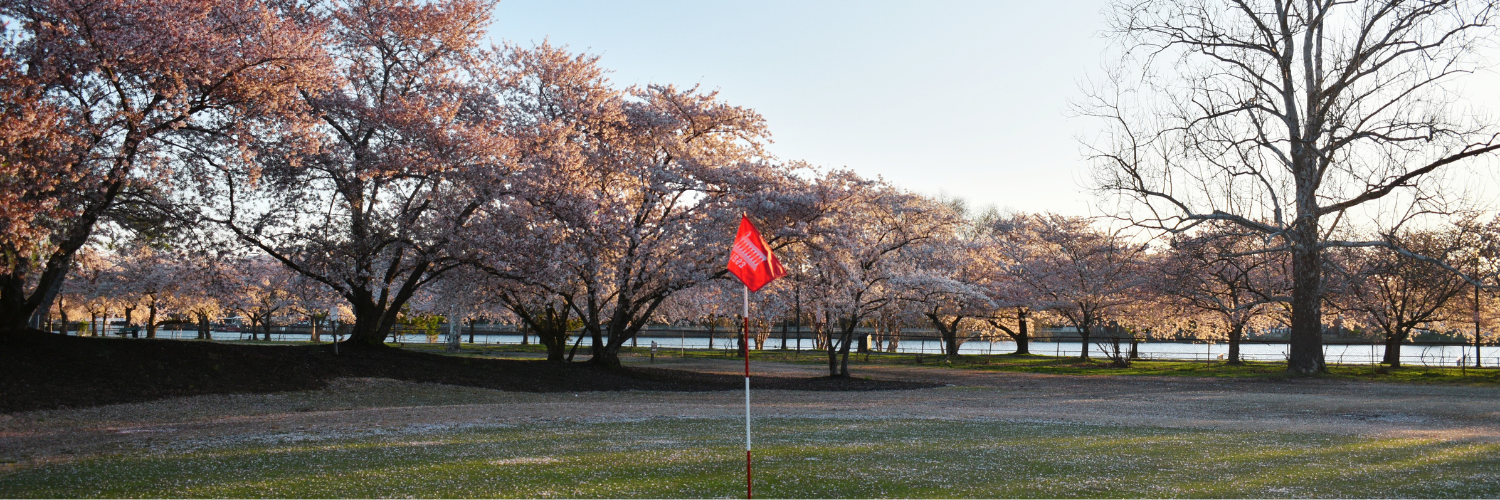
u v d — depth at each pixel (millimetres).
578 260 29812
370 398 23609
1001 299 51344
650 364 45469
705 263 33812
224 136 22500
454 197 27922
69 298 56781
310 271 27516
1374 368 40594
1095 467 11680
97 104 20984
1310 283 35000
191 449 13000
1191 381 34906
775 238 32594
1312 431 16438
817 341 68438
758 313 38562
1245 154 32094
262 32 22375
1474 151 29047
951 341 55406
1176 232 32656
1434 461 12297
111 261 46500
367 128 28500
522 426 16547
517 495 9656
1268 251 32969
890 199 34156
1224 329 51594
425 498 9469
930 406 23500
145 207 23656
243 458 12102
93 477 10602
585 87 34750
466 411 20250
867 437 14914
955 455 12688
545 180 29234
